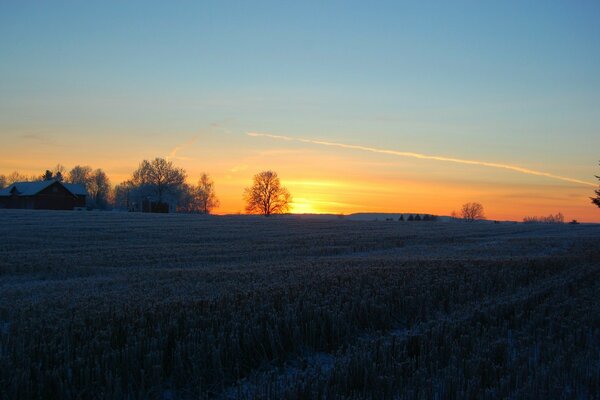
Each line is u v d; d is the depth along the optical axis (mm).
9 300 13820
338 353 9617
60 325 10031
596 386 8008
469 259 26672
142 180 132875
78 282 17812
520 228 82438
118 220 69312
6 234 43219
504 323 11906
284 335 10461
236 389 8461
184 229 57031
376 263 24078
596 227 93000
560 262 24406
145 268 24516
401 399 7430
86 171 165000
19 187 108938
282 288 14734
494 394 7598
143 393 7758
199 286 15750
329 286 15469
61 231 47750
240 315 11000
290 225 72750
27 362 7992
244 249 35875
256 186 126500
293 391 7387
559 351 9594
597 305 13844
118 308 11766
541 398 7512
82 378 7754
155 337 9477
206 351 8945
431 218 156625
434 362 9070
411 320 12852
